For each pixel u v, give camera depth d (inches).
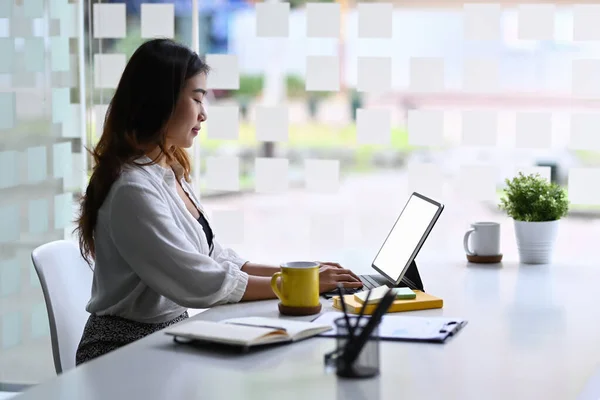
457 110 125.3
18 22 136.0
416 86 125.9
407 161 127.8
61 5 135.6
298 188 130.9
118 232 84.7
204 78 93.2
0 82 135.9
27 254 138.4
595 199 121.6
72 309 92.2
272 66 129.6
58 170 138.3
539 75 122.7
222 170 132.4
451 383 59.6
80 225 90.0
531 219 109.8
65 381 60.1
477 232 112.0
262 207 132.2
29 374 139.2
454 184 126.6
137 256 84.0
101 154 89.1
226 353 66.9
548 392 57.8
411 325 75.7
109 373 61.9
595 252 120.6
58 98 137.0
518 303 86.8
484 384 59.4
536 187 111.3
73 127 137.5
